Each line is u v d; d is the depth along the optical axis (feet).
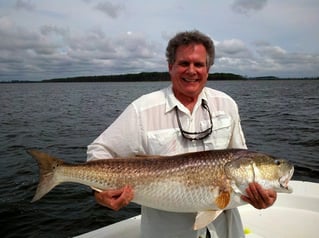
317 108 31.73
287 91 72.59
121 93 74.38
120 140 3.43
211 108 3.51
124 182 3.36
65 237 6.61
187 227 3.41
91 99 52.85
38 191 3.46
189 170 3.28
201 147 3.48
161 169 3.31
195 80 3.34
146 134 3.40
